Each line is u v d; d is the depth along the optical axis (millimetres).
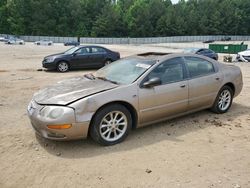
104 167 3797
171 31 96562
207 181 3484
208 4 104625
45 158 4035
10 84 9703
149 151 4270
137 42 81375
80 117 4125
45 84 9828
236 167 3828
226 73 6051
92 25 93875
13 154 4145
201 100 5578
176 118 5750
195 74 5480
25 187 3365
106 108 4348
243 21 108125
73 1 92000
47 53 28469
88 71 14320
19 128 5176
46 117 4105
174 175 3609
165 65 5094
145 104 4727
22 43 56469
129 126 4637
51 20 88000
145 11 93438
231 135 4938
